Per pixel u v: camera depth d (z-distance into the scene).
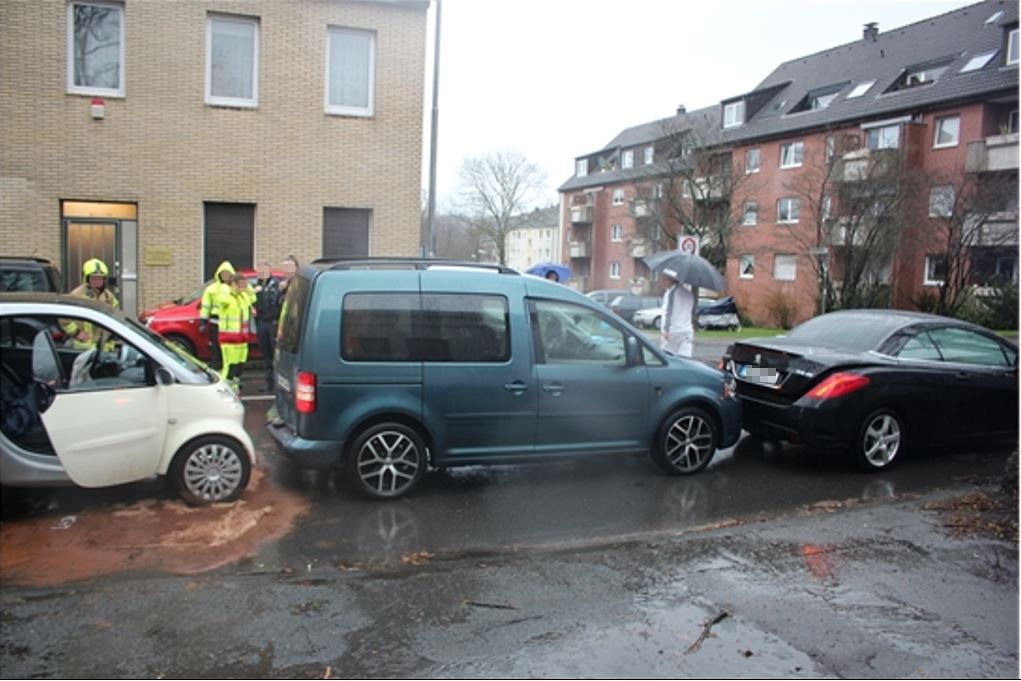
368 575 4.48
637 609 4.05
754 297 40.53
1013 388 7.91
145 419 5.61
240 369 10.21
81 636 3.68
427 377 6.07
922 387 7.43
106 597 4.08
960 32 35.38
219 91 14.19
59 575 4.48
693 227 36.75
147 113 13.68
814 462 7.69
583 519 5.79
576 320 6.61
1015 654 3.67
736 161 41.44
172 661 3.48
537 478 6.90
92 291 9.63
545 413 6.39
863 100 36.34
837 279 31.19
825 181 30.69
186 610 3.95
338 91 14.90
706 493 6.53
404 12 14.96
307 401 5.86
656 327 33.16
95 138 13.48
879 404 7.25
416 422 6.13
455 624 3.87
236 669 3.43
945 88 32.50
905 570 4.60
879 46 39.56
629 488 6.63
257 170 14.37
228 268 10.01
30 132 13.17
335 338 5.90
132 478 5.64
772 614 4.02
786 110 40.94
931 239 28.17
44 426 5.31
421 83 15.21
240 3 13.98
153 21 13.58
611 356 6.73
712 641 3.74
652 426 6.82
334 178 14.84
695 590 4.29
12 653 3.52
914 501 6.02
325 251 15.12
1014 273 29.72
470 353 6.20
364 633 3.76
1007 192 26.55
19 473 5.30
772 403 7.36
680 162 37.41
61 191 13.39
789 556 4.80
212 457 5.84
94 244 13.82
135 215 13.96
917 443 7.52
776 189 39.59
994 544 5.02
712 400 7.00
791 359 7.34
